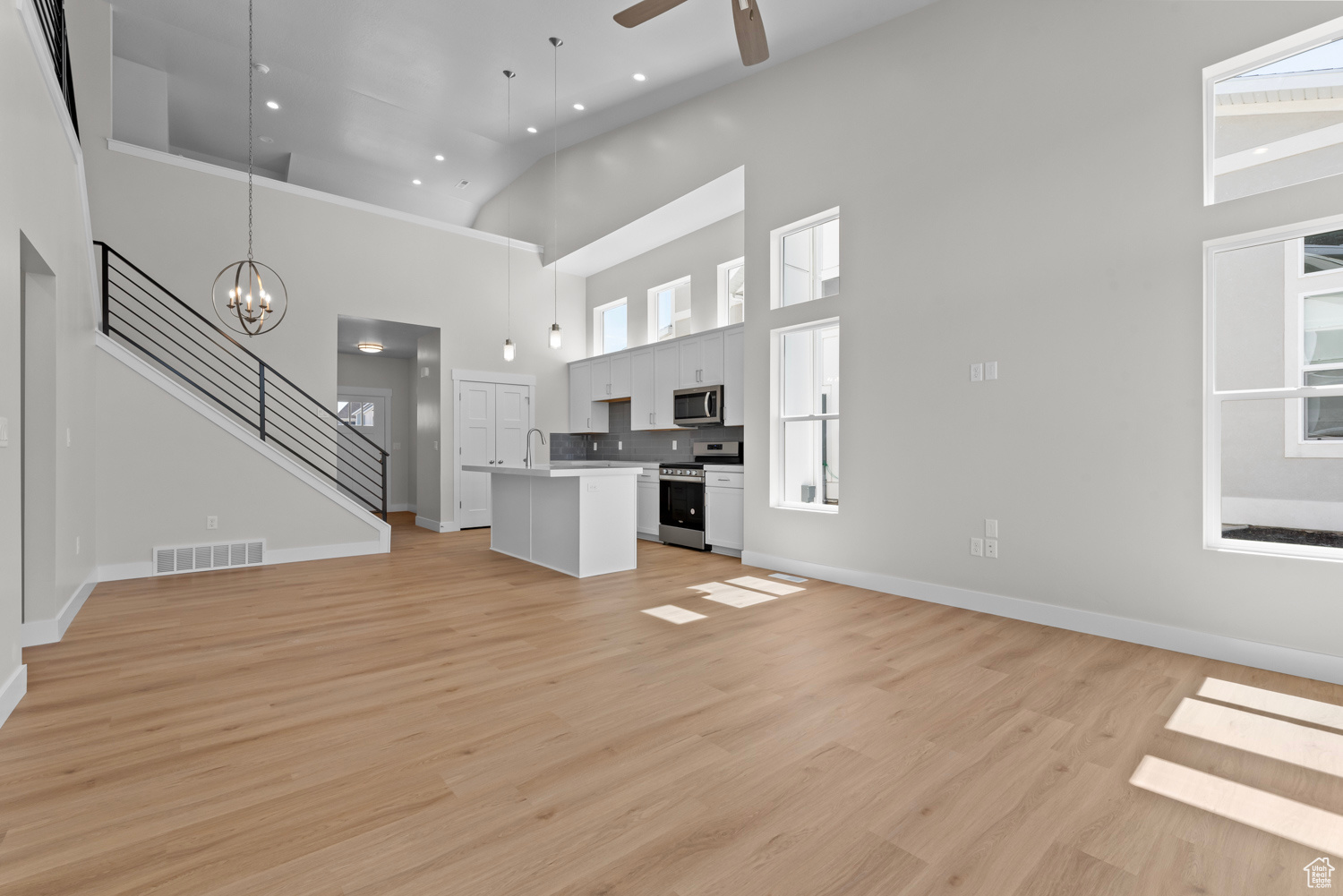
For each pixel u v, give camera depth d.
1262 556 2.73
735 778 1.83
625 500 4.91
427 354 7.43
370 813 1.64
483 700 2.39
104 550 4.44
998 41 3.56
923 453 3.92
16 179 2.33
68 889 1.33
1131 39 3.09
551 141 7.02
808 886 1.37
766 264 4.94
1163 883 1.39
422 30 4.84
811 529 4.65
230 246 5.82
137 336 5.36
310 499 5.34
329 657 2.87
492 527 5.87
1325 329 2.65
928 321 3.88
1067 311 3.30
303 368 6.18
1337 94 2.64
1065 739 2.07
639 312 7.40
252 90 6.09
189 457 4.77
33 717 2.21
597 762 1.92
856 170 4.27
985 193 3.62
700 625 3.40
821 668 2.73
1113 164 3.14
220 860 1.44
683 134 5.71
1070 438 3.29
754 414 5.10
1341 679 2.53
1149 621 3.04
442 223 7.11
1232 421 2.86
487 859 1.46
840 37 4.35
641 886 1.37
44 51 2.62
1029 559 3.46
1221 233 2.82
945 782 1.81
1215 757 1.95
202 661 2.81
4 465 2.21
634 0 4.32
